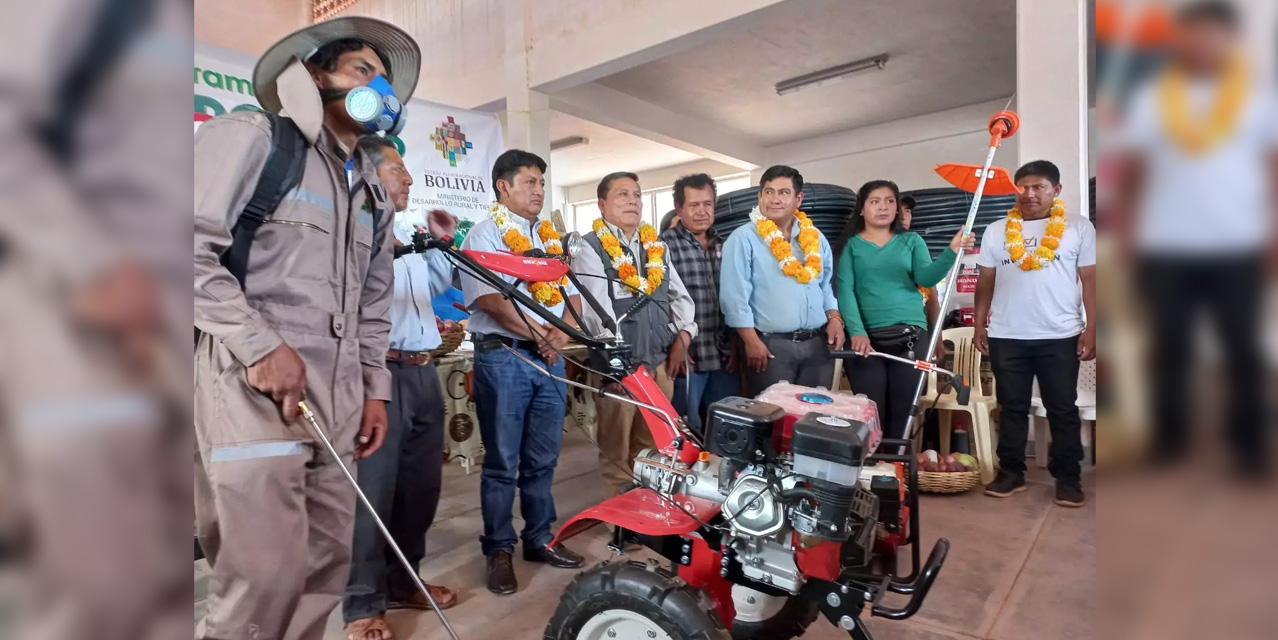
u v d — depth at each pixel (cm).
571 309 173
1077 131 313
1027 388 299
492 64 568
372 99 131
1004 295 298
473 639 188
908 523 183
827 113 768
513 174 235
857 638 136
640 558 240
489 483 221
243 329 112
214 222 113
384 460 190
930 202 439
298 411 119
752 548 136
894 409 310
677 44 465
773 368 278
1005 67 635
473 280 215
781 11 422
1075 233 286
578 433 423
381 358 157
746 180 1045
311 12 621
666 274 281
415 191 382
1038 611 197
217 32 564
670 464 153
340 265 135
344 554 141
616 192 269
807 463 126
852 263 317
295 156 126
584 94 650
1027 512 280
